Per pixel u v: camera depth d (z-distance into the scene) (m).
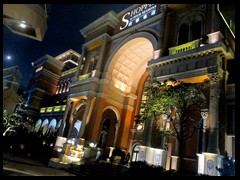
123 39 28.50
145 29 26.09
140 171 13.09
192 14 21.48
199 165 15.16
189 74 18.05
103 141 29.30
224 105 16.06
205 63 17.30
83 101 29.83
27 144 31.53
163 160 17.56
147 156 18.19
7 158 20.67
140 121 17.28
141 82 31.66
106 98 28.00
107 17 31.19
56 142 28.58
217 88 15.91
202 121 17.36
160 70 20.47
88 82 28.78
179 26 22.33
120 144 27.80
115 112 29.55
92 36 33.69
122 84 30.80
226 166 14.23
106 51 30.33
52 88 46.38
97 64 29.08
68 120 31.36
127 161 22.36
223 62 17.48
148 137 18.89
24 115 42.22
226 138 15.50
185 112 15.09
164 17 23.64
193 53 18.02
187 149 18.31
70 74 44.38
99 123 26.58
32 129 41.25
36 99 43.59
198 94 14.98
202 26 19.81
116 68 29.75
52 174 14.42
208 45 17.25
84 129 26.38
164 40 22.38
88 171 17.36
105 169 17.50
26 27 10.13
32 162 23.17
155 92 16.14
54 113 39.16
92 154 24.27
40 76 45.12
